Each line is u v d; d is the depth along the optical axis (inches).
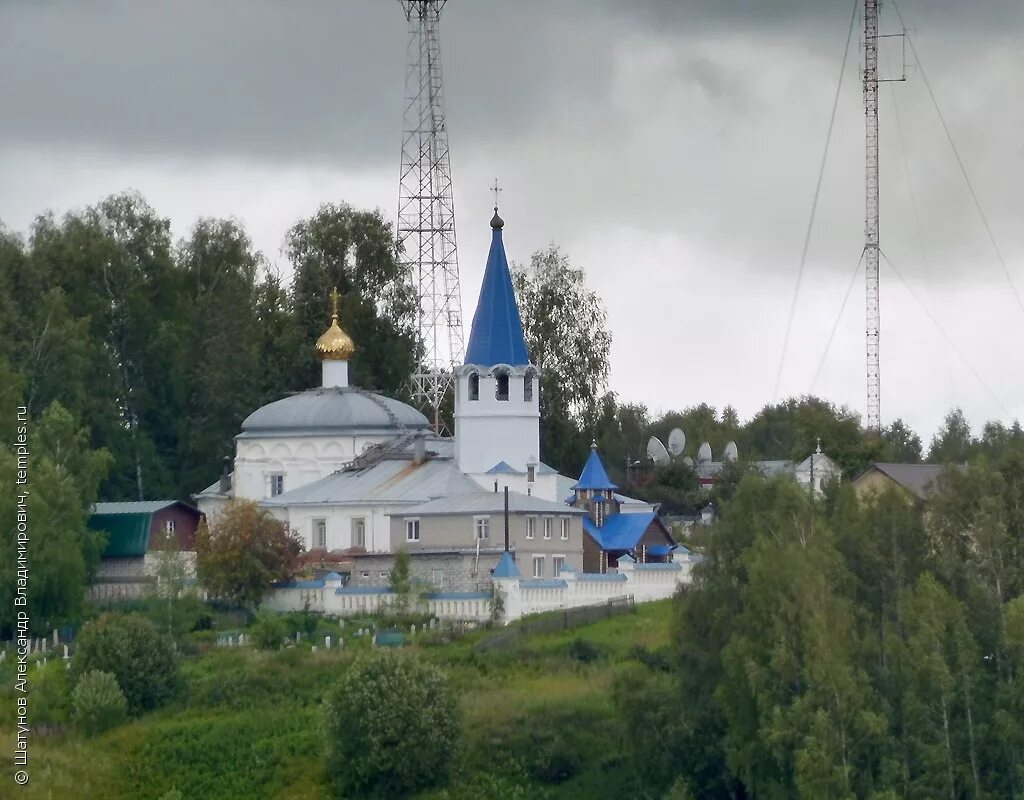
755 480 6998.0
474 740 7249.0
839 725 6328.7
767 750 6407.5
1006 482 7076.8
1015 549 6943.9
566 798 6934.1
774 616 6510.8
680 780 6589.6
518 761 7150.6
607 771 7042.3
